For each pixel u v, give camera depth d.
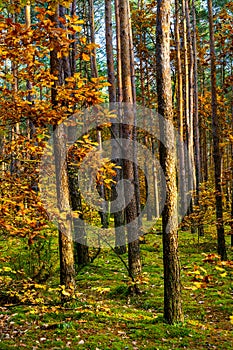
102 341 5.03
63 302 6.08
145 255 11.99
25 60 4.40
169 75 5.79
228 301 7.29
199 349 4.95
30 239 3.80
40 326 5.50
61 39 3.74
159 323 5.81
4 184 4.63
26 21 11.07
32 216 4.27
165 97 5.75
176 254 5.81
